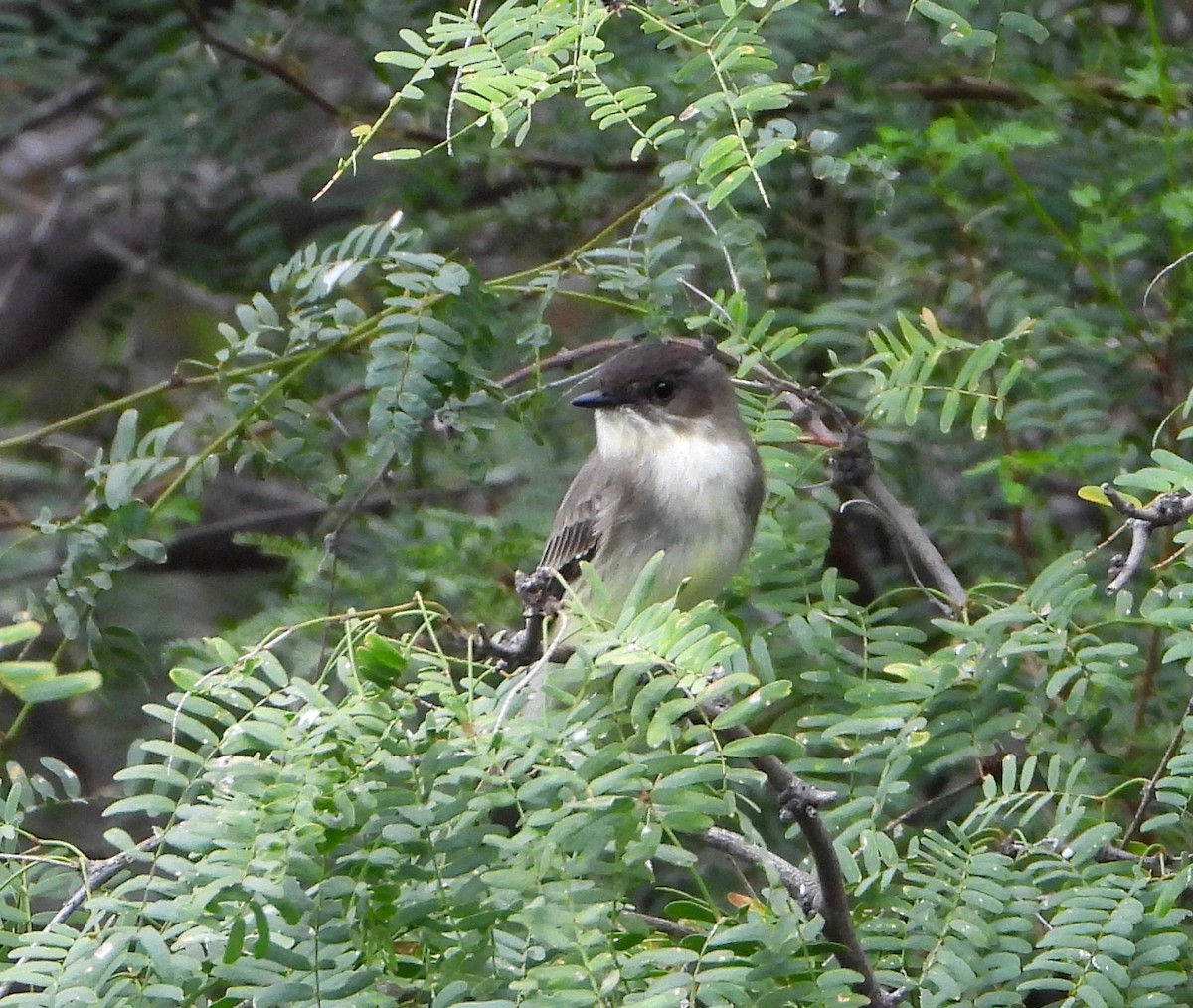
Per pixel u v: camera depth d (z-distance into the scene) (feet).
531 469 35.50
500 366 34.17
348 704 17.40
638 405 32.73
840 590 27.27
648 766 16.85
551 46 20.27
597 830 16.48
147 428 40.68
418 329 27.35
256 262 38.55
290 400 30.71
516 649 19.56
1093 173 32.55
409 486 38.24
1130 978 19.29
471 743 16.99
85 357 51.55
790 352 29.86
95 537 28.96
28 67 37.91
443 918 16.56
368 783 16.80
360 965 16.93
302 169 39.86
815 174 29.17
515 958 16.89
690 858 16.63
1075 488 35.55
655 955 16.71
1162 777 22.52
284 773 16.87
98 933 17.22
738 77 23.35
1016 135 29.76
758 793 31.63
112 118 41.86
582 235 37.58
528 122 20.76
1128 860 21.15
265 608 33.09
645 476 32.53
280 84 38.50
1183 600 22.59
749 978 17.26
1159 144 32.37
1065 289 32.19
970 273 32.22
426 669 18.54
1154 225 32.01
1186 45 36.94
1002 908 19.98
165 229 41.09
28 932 18.62
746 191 29.84
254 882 16.24
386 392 27.04
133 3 38.81
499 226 38.22
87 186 43.98
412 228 34.58
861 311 31.32
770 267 32.73
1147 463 31.68
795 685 25.80
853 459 28.58
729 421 32.81
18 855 19.40
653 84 30.53
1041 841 21.27
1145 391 33.17
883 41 33.76
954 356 31.55
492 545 32.73
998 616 23.53
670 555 32.45
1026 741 24.27
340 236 36.81
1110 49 34.65
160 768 17.54
